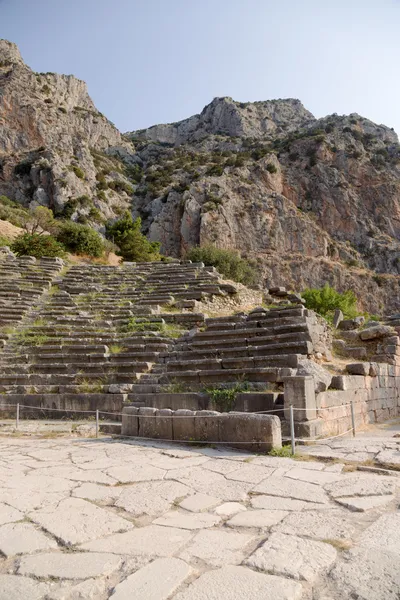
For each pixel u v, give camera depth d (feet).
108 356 47.42
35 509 15.49
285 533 12.81
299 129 417.28
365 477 18.56
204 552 11.68
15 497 16.85
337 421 32.45
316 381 31.76
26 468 21.98
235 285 72.49
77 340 51.72
